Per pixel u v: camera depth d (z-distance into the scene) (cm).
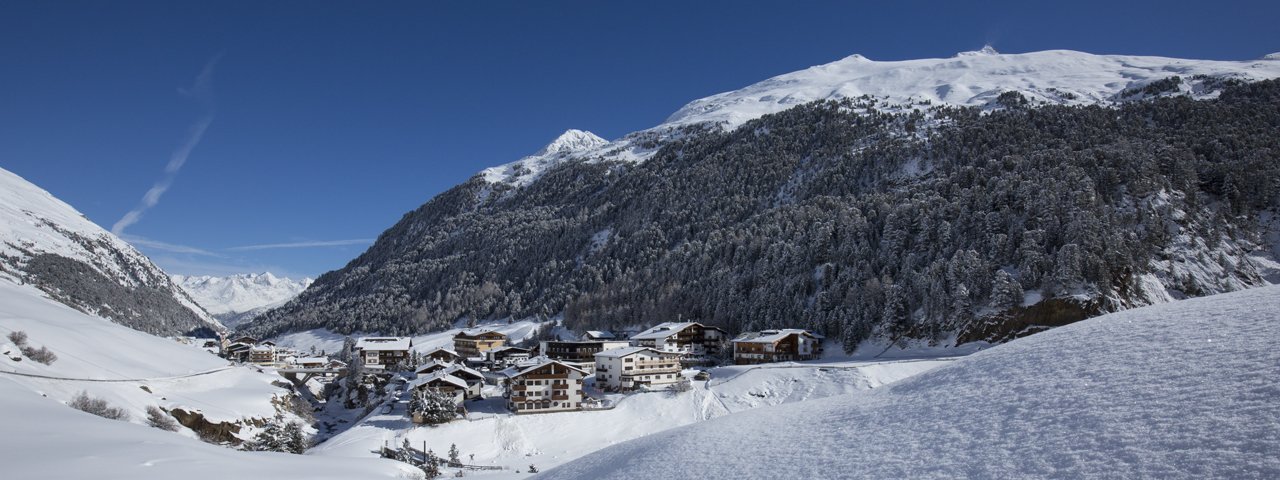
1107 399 1995
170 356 10494
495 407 9712
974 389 2589
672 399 9581
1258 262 12862
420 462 7050
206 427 7738
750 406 9406
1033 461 1794
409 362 15825
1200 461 1486
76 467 3192
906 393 2939
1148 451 1616
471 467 7231
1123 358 2286
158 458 3734
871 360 11538
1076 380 2250
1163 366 2072
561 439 8488
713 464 2702
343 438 7994
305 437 8888
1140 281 11569
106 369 8062
